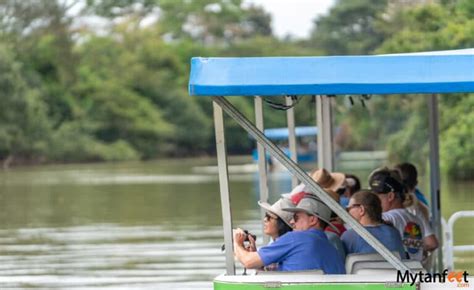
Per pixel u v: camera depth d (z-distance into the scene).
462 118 81.75
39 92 193.12
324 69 15.59
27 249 41.62
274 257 17.27
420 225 22.00
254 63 15.63
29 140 179.00
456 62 15.59
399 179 22.39
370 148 131.00
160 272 33.62
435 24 73.50
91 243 43.75
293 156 24.33
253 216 56.25
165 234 47.22
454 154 82.62
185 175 127.62
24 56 195.75
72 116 197.62
